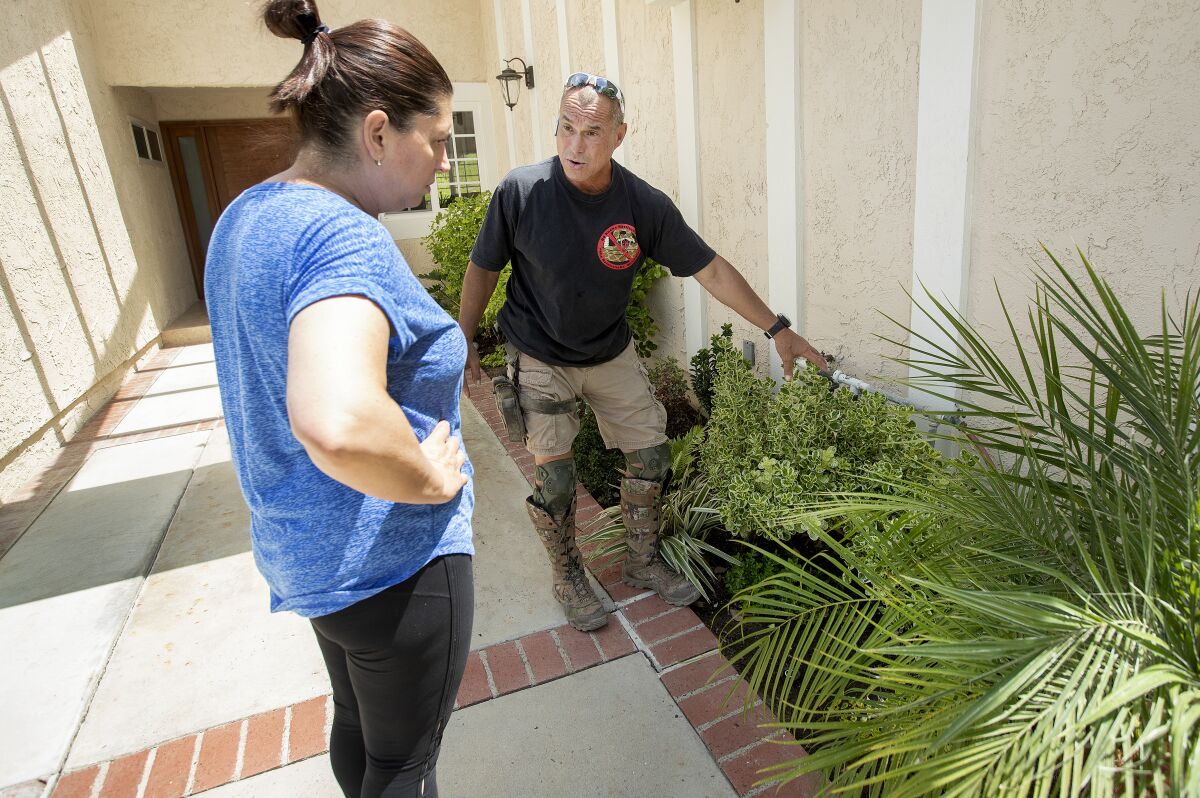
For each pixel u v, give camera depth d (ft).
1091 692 3.04
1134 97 5.61
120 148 23.66
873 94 8.13
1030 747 2.91
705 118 11.44
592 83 6.61
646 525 8.45
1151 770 2.73
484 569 9.53
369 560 3.59
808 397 7.89
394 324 3.11
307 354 2.77
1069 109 6.12
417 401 3.59
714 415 9.36
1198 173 5.28
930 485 5.17
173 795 6.35
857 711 4.36
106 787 6.45
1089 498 4.25
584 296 7.34
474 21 26.43
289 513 3.51
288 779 6.46
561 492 7.93
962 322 7.47
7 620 9.07
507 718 6.91
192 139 31.60
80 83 20.42
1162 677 2.77
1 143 14.84
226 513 11.84
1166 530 3.74
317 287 2.92
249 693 7.59
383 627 3.75
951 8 6.92
